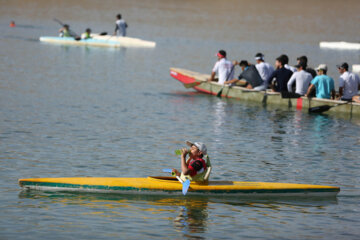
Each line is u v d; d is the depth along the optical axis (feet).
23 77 293.23
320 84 234.79
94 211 105.70
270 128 195.42
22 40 484.33
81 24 642.22
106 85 284.61
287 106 244.63
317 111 231.30
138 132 179.73
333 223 104.27
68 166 135.95
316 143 173.17
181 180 116.47
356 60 444.55
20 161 138.72
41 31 565.94
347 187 127.65
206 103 246.68
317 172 139.44
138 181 117.70
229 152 157.28
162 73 344.69
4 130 172.86
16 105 216.33
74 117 199.52
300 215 108.27
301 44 555.69
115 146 159.12
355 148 167.84
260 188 118.42
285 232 98.84
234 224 101.91
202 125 196.44
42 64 349.61
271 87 255.91
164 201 113.29
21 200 110.11
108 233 95.25
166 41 540.52
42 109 211.41
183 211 107.65
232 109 233.14
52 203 109.19
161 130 184.55
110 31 584.40
